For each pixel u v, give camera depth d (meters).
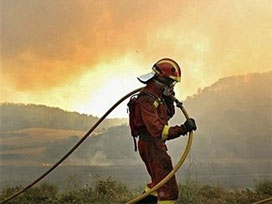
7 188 11.55
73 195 11.23
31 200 11.19
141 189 11.59
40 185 11.73
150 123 6.77
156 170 6.86
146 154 6.93
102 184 11.48
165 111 6.95
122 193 11.35
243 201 11.03
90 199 11.06
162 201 6.77
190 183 11.42
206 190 11.47
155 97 6.92
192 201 10.75
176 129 6.67
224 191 11.55
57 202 11.03
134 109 7.00
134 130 7.01
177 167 6.39
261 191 11.59
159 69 6.98
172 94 7.05
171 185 6.82
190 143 6.54
